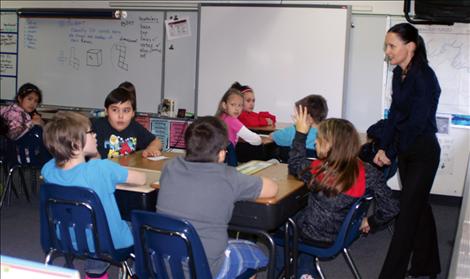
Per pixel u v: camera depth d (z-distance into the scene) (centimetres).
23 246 365
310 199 251
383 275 285
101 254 216
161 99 610
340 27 534
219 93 579
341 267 347
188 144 205
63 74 651
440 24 499
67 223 215
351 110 552
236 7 564
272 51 558
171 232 186
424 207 292
